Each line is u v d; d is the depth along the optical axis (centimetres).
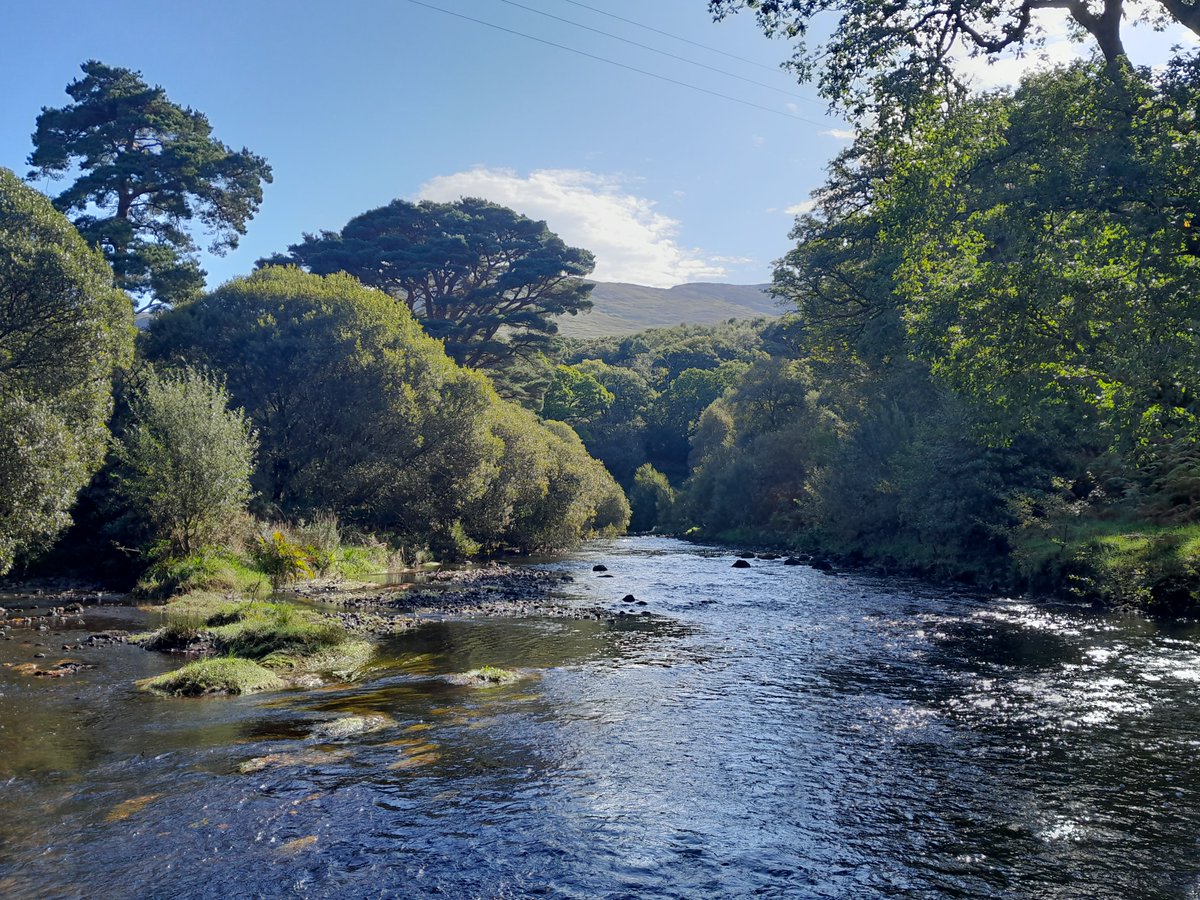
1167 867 667
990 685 1271
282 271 4306
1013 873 659
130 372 3153
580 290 6862
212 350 3781
